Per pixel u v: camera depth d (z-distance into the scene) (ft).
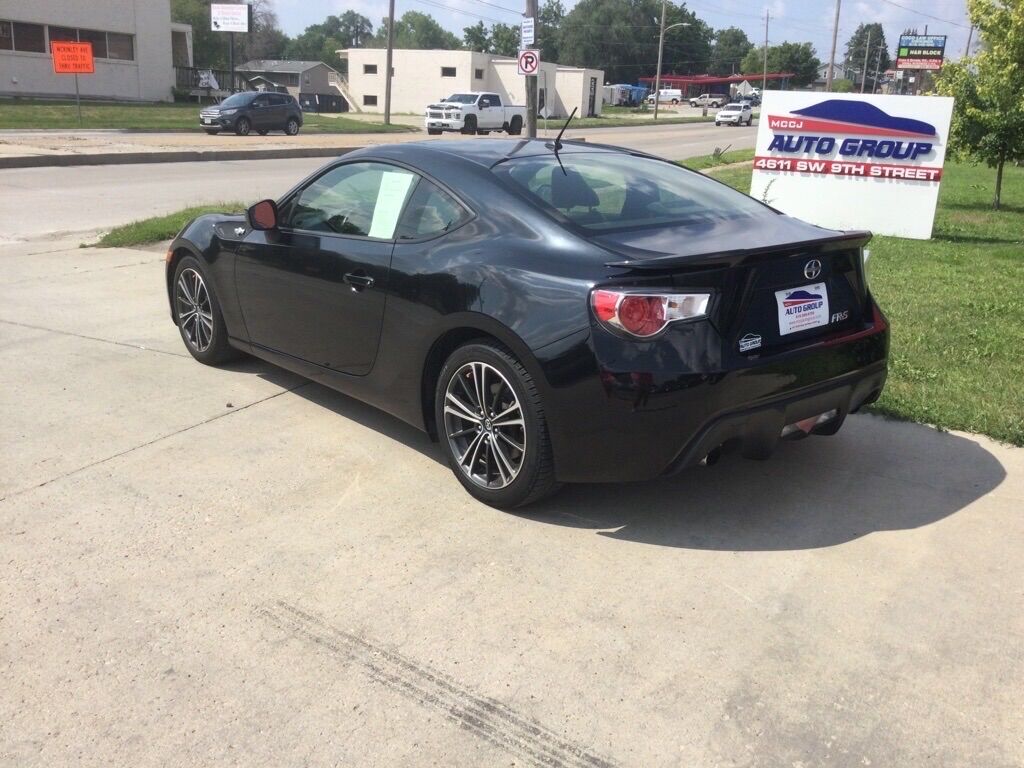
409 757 7.97
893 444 14.96
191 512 12.32
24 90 127.85
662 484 13.42
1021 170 84.53
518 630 9.82
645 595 10.53
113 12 138.41
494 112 134.82
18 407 15.92
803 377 11.73
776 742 8.23
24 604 10.10
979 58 51.13
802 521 12.32
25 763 7.81
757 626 9.96
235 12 167.53
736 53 499.10
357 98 214.07
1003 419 15.42
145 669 9.07
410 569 11.01
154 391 16.97
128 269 28.07
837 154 39.63
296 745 8.08
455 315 12.20
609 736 8.27
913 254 33.88
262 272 15.96
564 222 11.98
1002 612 10.28
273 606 10.19
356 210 14.48
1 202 43.47
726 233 12.31
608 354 10.75
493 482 12.55
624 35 391.86
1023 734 8.38
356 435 15.10
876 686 9.01
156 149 73.61
